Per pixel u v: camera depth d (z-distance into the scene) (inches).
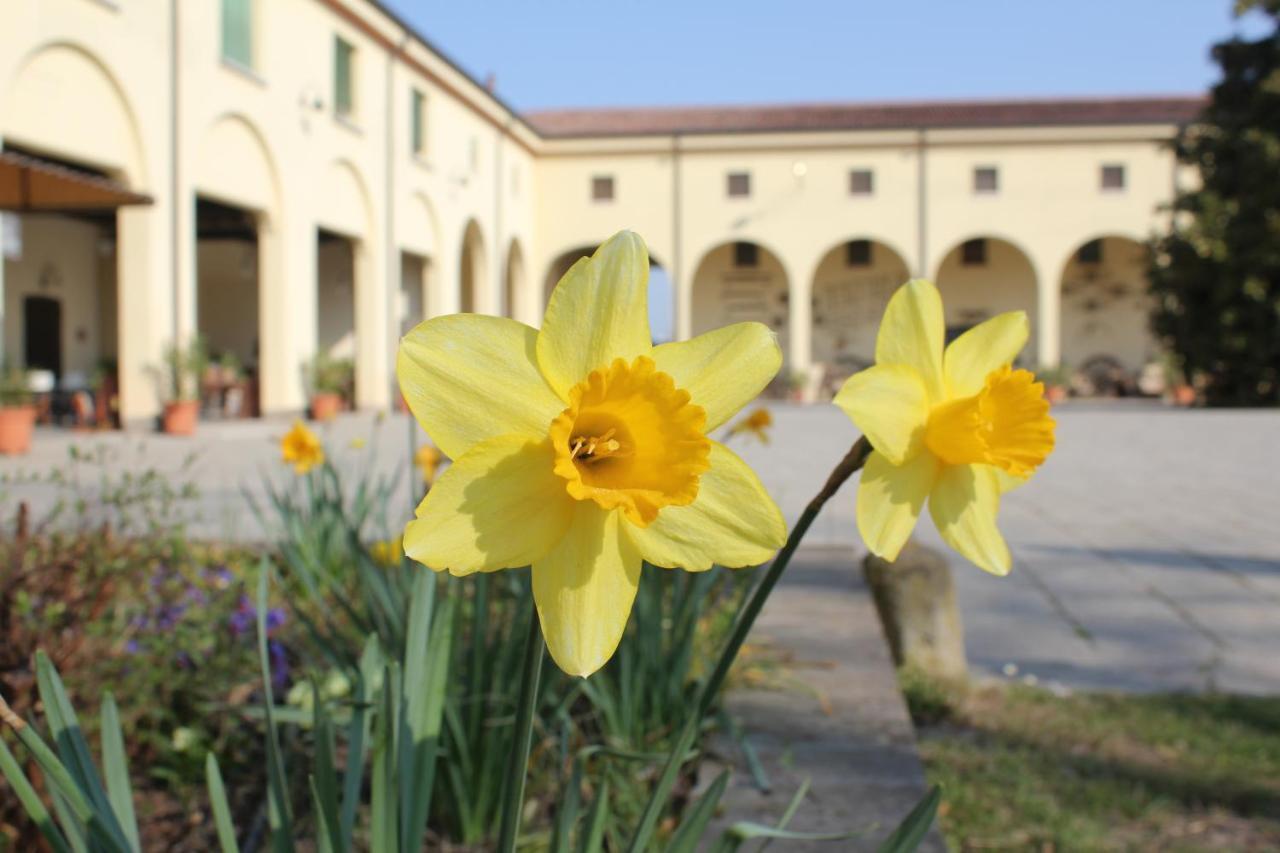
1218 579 263.9
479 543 35.5
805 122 1322.6
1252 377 1045.2
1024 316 50.4
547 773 103.9
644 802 98.0
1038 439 44.8
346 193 840.3
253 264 1000.9
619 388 35.5
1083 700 172.4
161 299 602.5
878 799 102.5
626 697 105.6
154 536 152.4
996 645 205.5
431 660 68.6
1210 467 540.7
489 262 1155.9
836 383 1325.0
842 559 232.2
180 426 609.0
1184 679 184.9
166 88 596.1
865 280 1331.2
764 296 1332.4
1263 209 1001.5
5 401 496.4
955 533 47.2
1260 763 145.2
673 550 37.3
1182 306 1058.1
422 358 36.9
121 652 113.2
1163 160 1214.9
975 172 1235.9
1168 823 127.6
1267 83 983.6
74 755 54.9
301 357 771.4
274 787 60.6
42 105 499.2
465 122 1080.2
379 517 181.3
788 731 120.5
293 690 110.7
